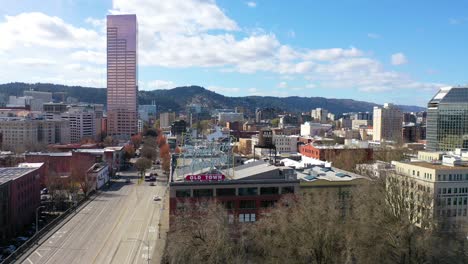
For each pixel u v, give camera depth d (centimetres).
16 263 8775
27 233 11675
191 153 13438
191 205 9200
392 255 8531
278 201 9556
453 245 8950
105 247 9912
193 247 7644
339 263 7906
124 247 9912
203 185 9756
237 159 15712
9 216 11194
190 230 7975
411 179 11506
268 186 10000
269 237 8194
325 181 11125
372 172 14675
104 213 13350
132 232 11162
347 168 18262
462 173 11812
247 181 9919
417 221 9644
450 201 11769
